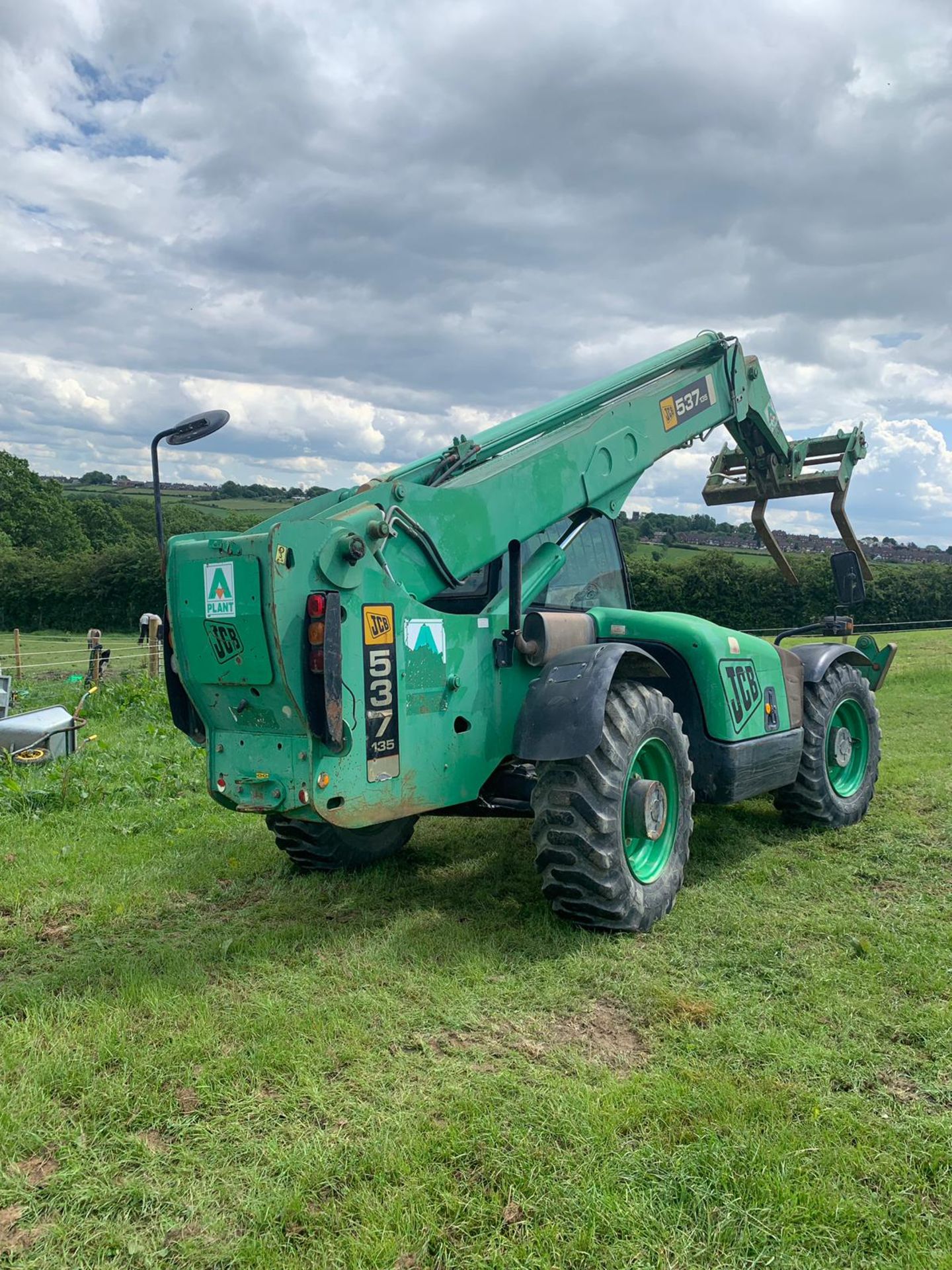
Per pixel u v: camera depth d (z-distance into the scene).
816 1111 2.52
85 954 3.70
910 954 3.60
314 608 3.33
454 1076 2.73
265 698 3.43
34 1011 3.12
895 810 6.17
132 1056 2.81
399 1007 3.17
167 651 3.84
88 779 6.75
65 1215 2.15
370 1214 2.12
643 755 4.18
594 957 3.60
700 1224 2.12
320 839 4.57
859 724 6.02
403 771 3.71
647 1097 2.59
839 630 6.32
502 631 4.24
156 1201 2.19
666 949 3.73
